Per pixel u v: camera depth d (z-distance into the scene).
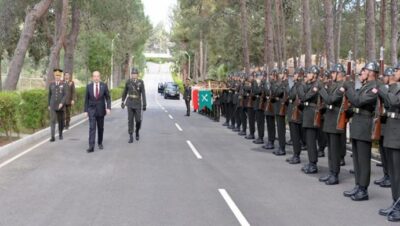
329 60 19.03
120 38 61.78
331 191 8.98
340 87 9.13
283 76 13.24
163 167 11.08
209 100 26.80
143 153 13.20
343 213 7.46
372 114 8.28
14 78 20.97
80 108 27.12
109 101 13.81
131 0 34.00
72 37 29.33
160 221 6.86
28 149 13.61
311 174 10.60
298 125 11.83
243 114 18.11
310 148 10.72
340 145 9.67
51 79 25.45
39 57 35.94
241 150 14.11
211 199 8.13
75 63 56.72
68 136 16.89
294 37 48.41
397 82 7.50
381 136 8.26
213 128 21.09
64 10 25.30
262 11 46.38
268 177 10.13
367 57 18.09
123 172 10.39
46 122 18.84
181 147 14.56
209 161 12.04
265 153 13.58
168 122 24.12
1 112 14.01
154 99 59.50
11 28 28.55
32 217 7.00
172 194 8.44
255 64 51.19
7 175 9.95
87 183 9.26
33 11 21.30
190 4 46.53
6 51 35.97
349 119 9.37
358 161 8.41
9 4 26.73
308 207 7.78
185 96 29.38
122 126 21.39
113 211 7.34
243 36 33.25
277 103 13.21
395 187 7.47
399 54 40.91
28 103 16.70
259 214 7.30
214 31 51.16
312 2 44.88
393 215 7.11
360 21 48.62
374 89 7.97
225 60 58.69
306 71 11.41
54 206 7.60
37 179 9.57
